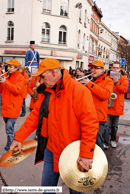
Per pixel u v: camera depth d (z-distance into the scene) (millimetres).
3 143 4242
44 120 2020
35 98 4336
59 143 1892
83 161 1689
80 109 1771
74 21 21922
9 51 20766
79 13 23359
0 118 6316
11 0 20141
